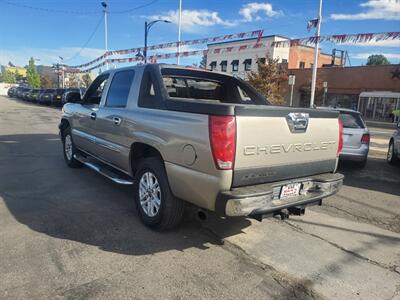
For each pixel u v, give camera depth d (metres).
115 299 2.88
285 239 4.21
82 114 6.13
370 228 4.73
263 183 3.52
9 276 3.14
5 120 17.48
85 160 6.18
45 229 4.15
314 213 5.23
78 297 2.89
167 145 3.77
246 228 4.47
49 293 2.92
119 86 5.10
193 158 3.44
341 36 12.69
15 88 60.34
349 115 8.68
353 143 8.45
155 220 4.13
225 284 3.18
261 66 26.20
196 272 3.36
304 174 3.89
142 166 4.27
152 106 4.21
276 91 26.41
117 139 4.89
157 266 3.43
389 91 31.81
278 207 3.53
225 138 3.17
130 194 5.57
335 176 4.14
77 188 5.80
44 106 33.28
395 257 3.89
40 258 3.48
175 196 3.86
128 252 3.68
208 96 5.44
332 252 3.93
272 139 3.46
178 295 2.98
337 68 35.44
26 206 4.89
